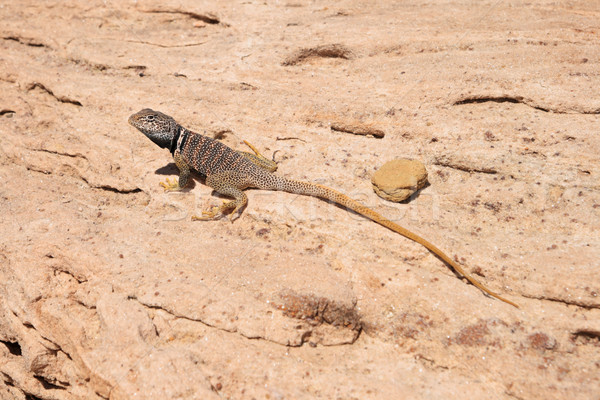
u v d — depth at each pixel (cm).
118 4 127
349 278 101
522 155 106
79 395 100
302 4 125
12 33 126
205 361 98
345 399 96
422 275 101
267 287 100
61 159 112
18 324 103
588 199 104
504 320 99
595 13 117
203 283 101
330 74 117
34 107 118
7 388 107
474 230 104
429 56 116
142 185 109
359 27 120
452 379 97
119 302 101
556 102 109
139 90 117
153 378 97
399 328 99
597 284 99
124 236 105
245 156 109
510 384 96
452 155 108
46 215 107
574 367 97
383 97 112
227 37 123
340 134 112
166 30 125
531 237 103
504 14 119
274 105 113
